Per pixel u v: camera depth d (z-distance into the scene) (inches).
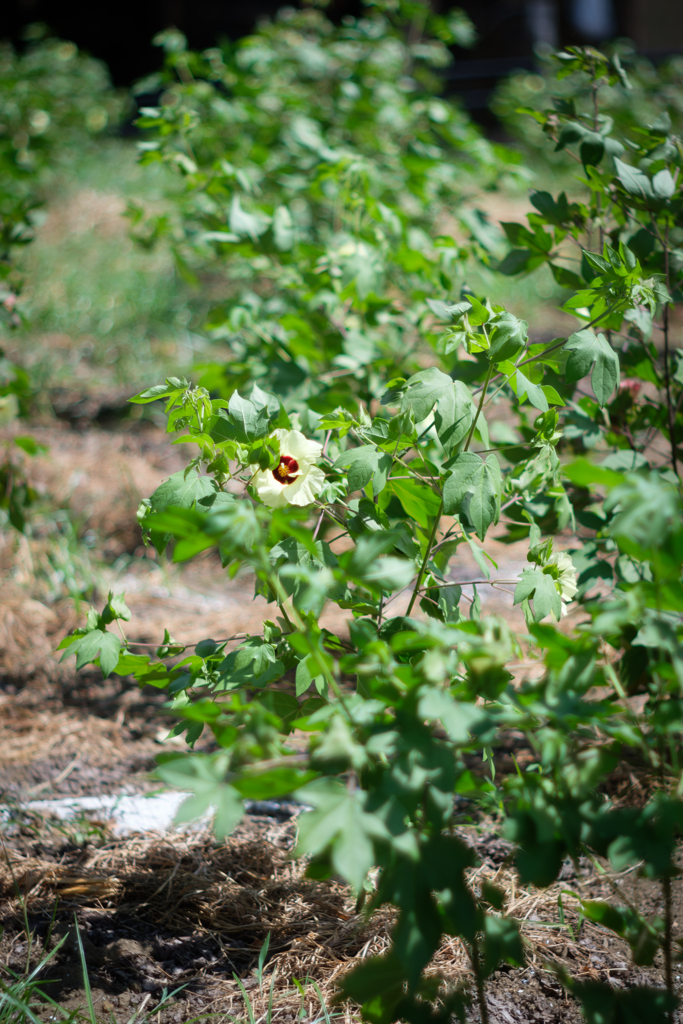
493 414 179.0
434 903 49.3
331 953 74.4
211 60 181.5
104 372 239.3
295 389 120.0
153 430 208.5
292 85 203.8
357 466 66.8
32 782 101.7
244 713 54.5
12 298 140.1
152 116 142.3
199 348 247.8
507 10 652.7
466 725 47.1
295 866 86.0
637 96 231.8
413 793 47.2
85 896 82.4
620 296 77.2
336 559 67.4
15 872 84.5
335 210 161.9
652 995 52.1
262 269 144.9
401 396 67.9
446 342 68.1
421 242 130.4
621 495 44.6
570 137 91.9
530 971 73.0
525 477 80.0
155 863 87.0
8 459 134.9
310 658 54.4
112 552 157.5
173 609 139.9
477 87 620.7
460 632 51.6
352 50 199.2
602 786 96.0
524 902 80.2
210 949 76.1
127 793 100.0
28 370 228.8
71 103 356.5
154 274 301.1
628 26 597.3
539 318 270.5
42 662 126.3
